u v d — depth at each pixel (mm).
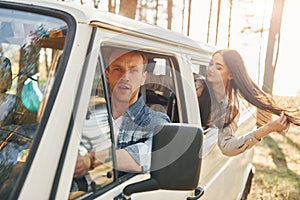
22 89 1466
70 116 1201
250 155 4023
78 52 1294
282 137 9273
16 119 1435
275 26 10859
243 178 3734
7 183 1164
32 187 1073
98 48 1370
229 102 2328
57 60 1310
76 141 1205
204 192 2242
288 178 6375
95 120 1367
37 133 1157
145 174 1600
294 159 7773
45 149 1126
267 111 2252
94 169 1338
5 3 1522
